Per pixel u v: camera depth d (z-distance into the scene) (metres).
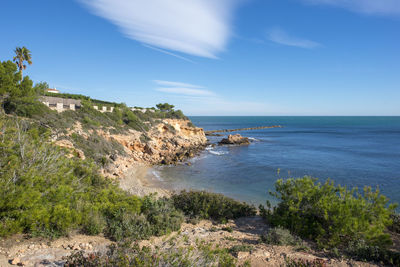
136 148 41.94
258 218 14.45
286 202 12.47
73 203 9.85
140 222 10.08
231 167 38.56
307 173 35.00
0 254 6.43
